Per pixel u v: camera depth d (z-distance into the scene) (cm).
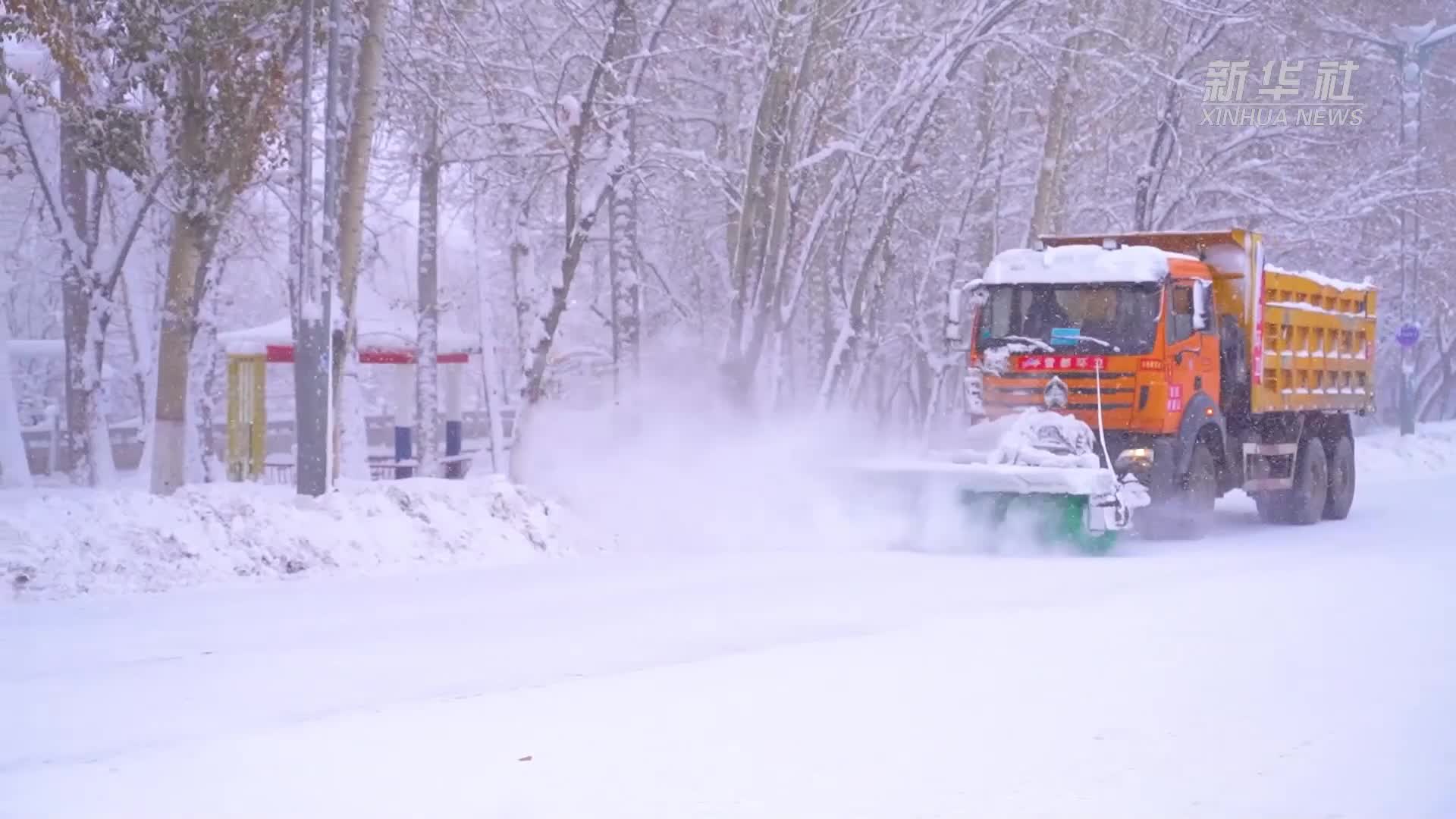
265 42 2727
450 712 1134
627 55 3300
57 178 3809
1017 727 1077
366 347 4244
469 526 2255
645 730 1070
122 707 1161
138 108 2795
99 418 3647
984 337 2555
